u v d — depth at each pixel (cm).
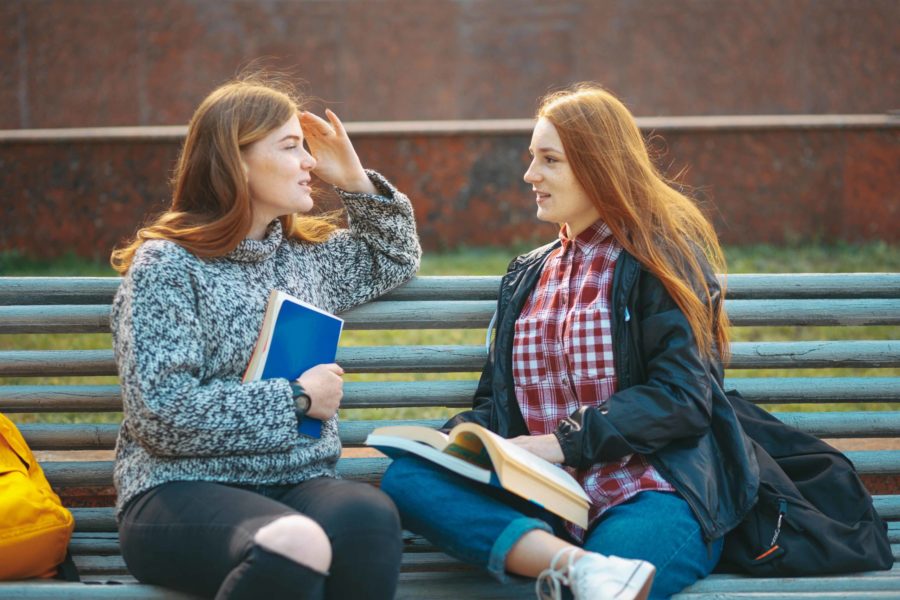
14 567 341
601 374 359
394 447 347
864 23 2145
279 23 2272
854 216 1242
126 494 338
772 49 2209
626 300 356
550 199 371
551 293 378
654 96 2283
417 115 2325
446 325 412
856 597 330
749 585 345
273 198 356
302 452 347
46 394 401
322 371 348
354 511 309
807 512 353
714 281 366
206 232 343
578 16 2302
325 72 2300
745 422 386
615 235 362
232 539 302
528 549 318
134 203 1220
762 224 1252
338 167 401
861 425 411
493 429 377
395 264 403
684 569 338
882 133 1234
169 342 329
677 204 384
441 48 2317
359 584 304
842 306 413
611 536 334
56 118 2212
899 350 412
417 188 1262
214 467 336
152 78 2228
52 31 2197
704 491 343
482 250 1248
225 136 347
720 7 2238
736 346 414
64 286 405
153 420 323
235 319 344
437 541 334
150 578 328
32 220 1222
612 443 340
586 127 361
